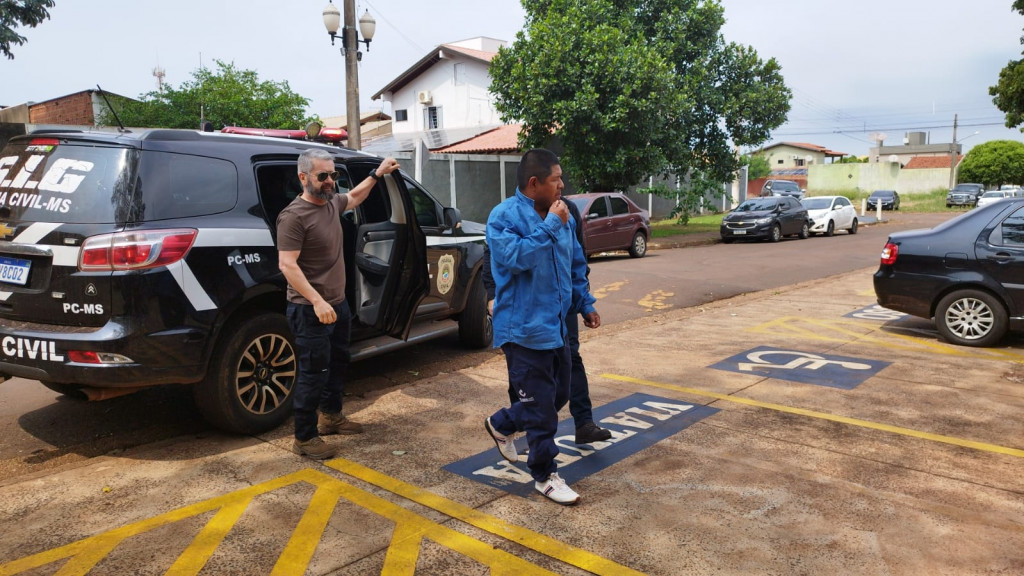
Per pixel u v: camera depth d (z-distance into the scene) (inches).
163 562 112.0
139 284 145.6
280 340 174.9
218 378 161.3
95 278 145.4
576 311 154.1
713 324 316.2
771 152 3270.2
